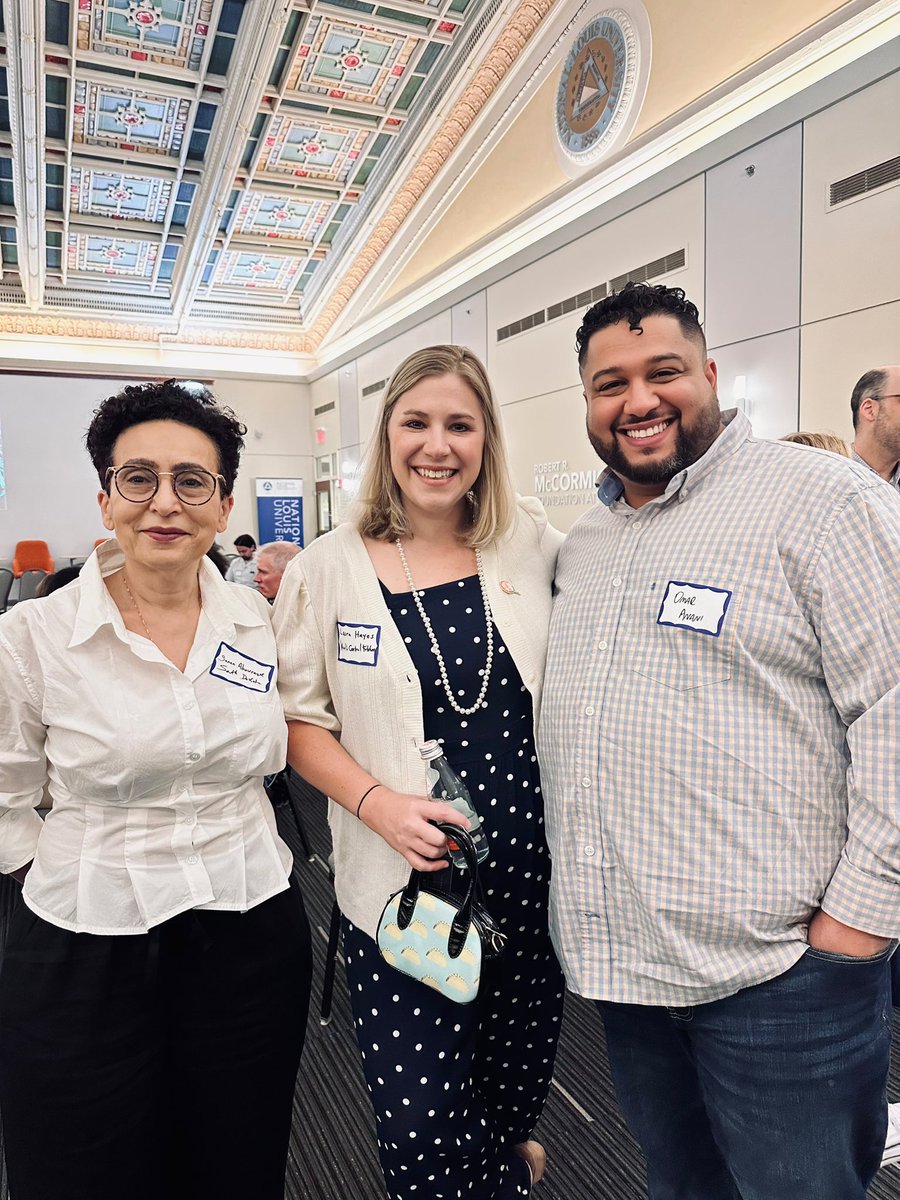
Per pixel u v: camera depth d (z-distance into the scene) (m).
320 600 1.28
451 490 1.23
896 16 4.08
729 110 5.04
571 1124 1.70
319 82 6.99
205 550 1.09
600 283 6.35
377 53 6.65
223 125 7.24
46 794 1.18
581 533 1.29
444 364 1.23
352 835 1.27
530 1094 1.37
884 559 0.89
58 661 1.01
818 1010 0.92
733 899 0.94
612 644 1.08
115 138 7.65
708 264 5.30
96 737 0.99
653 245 5.75
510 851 1.23
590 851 1.07
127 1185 1.02
